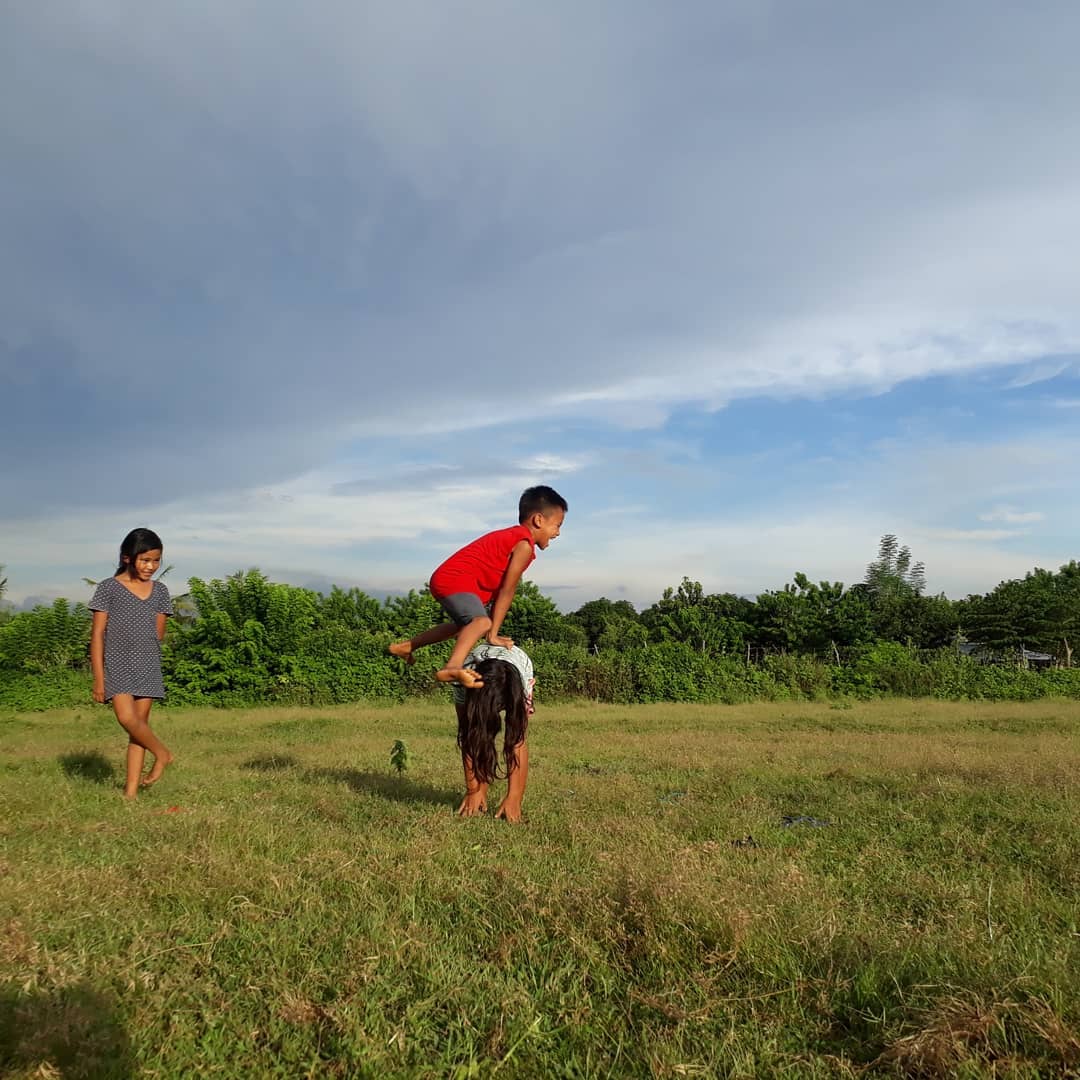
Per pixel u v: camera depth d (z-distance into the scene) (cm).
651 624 4062
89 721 1370
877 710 1658
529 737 1062
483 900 311
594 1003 235
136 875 340
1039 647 3731
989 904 305
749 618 3544
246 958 260
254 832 407
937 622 3991
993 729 1311
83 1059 198
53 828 428
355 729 1217
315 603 2131
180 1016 222
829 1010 228
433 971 246
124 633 570
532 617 2962
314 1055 203
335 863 354
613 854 364
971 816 491
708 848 384
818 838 440
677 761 780
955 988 224
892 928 284
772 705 1797
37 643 1791
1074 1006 212
